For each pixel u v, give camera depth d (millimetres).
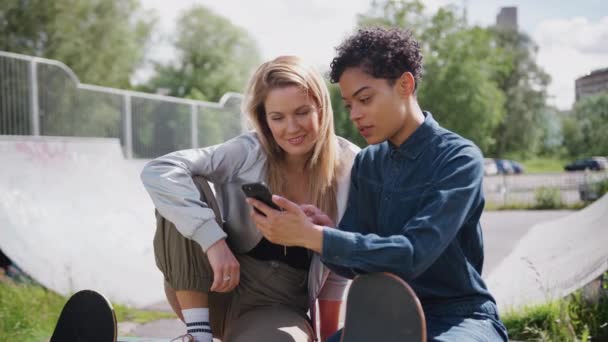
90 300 1902
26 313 4051
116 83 31000
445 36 30000
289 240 1583
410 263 1515
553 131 41188
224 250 1883
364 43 1676
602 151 32719
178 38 40969
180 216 1891
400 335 1438
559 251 4945
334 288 2227
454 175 1637
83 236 6211
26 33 28562
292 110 1947
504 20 41531
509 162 33562
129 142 10172
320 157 2096
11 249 5152
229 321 2191
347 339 1542
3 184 6312
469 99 29547
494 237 9164
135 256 6203
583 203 14664
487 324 1719
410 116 1760
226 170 2127
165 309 4867
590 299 3658
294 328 1882
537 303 3719
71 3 29172
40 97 8438
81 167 7820
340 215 2164
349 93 1698
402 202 1768
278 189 2137
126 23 31953
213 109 11812
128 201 7871
